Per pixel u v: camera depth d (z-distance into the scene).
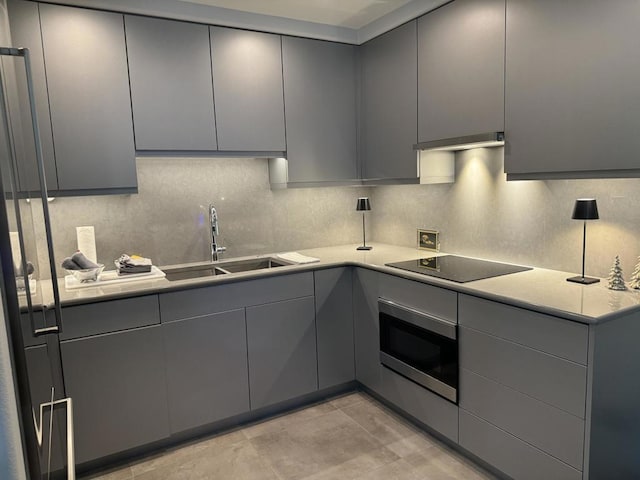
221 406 2.55
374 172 3.11
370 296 2.76
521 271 2.37
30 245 0.95
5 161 0.74
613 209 2.07
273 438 2.51
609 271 2.11
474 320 2.06
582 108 1.86
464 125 2.40
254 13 2.74
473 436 2.14
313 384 2.84
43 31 2.21
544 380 1.78
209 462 2.31
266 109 2.86
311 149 3.04
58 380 1.44
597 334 1.60
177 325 2.38
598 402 1.65
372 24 2.96
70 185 2.34
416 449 2.36
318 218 3.50
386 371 2.69
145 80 2.48
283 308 2.69
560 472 1.75
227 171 3.11
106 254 2.75
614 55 1.73
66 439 0.99
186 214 2.99
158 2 2.46
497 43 2.18
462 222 2.89
